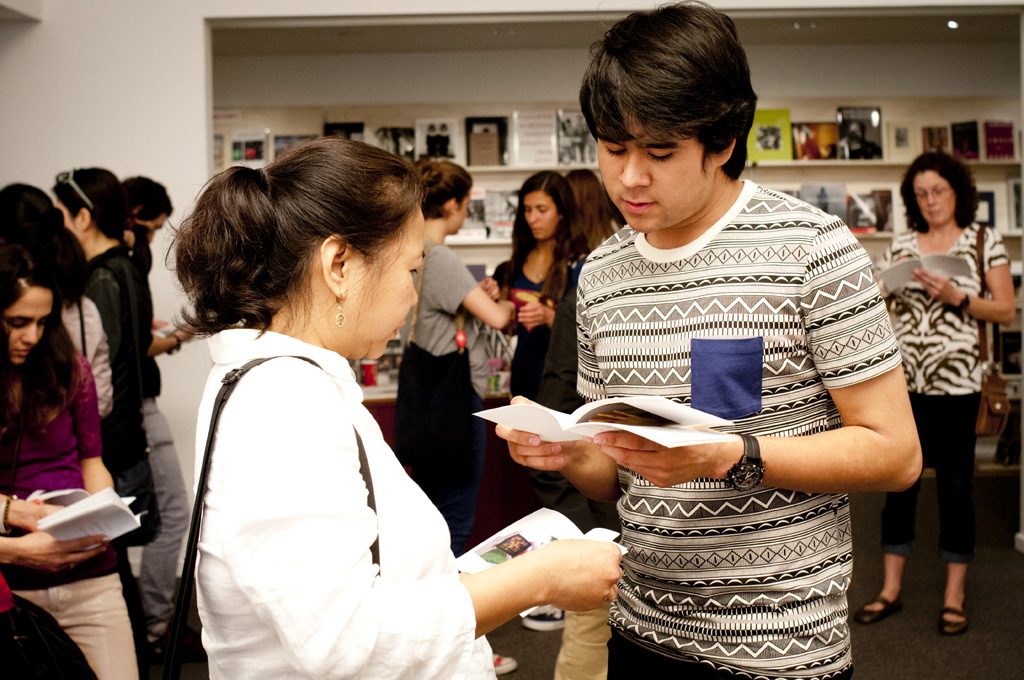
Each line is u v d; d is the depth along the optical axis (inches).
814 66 273.1
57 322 83.4
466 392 129.1
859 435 52.3
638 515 58.9
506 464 164.7
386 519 41.1
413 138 271.0
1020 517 197.9
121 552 96.7
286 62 269.0
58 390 82.7
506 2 179.6
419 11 180.2
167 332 154.4
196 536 39.4
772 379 54.0
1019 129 274.1
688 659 56.7
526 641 145.2
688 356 55.4
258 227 41.1
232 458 37.3
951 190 150.9
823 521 55.5
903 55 272.8
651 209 51.8
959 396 143.9
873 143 273.6
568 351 95.6
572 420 48.6
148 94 179.3
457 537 132.7
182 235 42.8
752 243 54.2
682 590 56.7
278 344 41.1
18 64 178.9
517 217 152.3
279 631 35.4
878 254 281.9
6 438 81.9
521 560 43.9
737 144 53.6
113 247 126.4
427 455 128.0
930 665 130.8
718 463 50.4
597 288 61.1
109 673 83.0
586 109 51.8
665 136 48.9
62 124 179.0
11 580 80.5
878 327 52.4
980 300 144.3
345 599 35.7
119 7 178.9
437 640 37.8
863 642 139.9
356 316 43.1
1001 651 135.0
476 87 271.3
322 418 38.3
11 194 100.7
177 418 179.0
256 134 269.4
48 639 71.5
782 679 54.2
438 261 129.2
